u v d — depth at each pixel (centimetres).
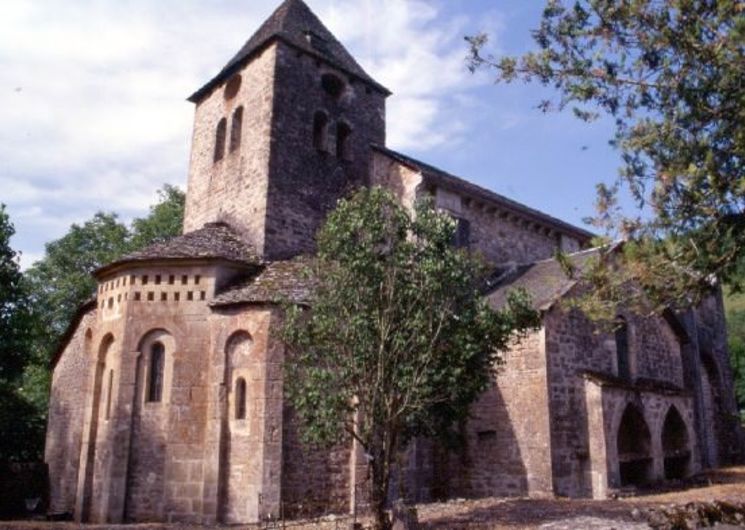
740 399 4997
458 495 1864
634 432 1991
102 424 1775
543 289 1942
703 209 1043
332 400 1156
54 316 3453
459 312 1198
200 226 2344
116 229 3688
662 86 1089
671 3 1045
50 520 1872
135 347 1762
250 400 1634
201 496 1608
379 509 1146
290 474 1590
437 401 1180
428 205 1306
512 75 1180
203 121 2506
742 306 6103
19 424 2659
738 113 998
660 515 1209
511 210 2438
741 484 1920
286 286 1731
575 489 1750
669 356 2277
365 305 1194
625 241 1154
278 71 2200
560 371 1800
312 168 2208
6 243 2392
